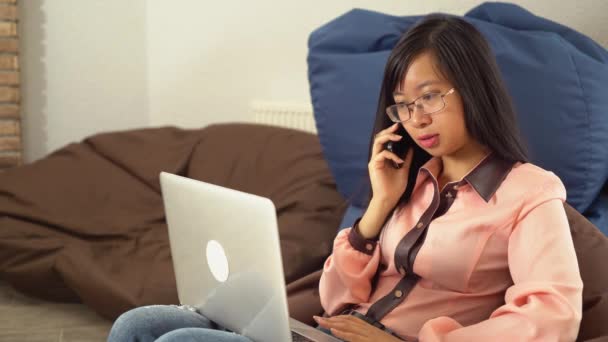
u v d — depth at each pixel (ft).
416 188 4.97
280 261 3.82
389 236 4.91
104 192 10.49
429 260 4.57
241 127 11.32
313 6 11.48
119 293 8.27
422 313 4.61
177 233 4.72
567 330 3.85
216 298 4.49
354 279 4.95
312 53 7.89
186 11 13.58
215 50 13.25
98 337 8.50
